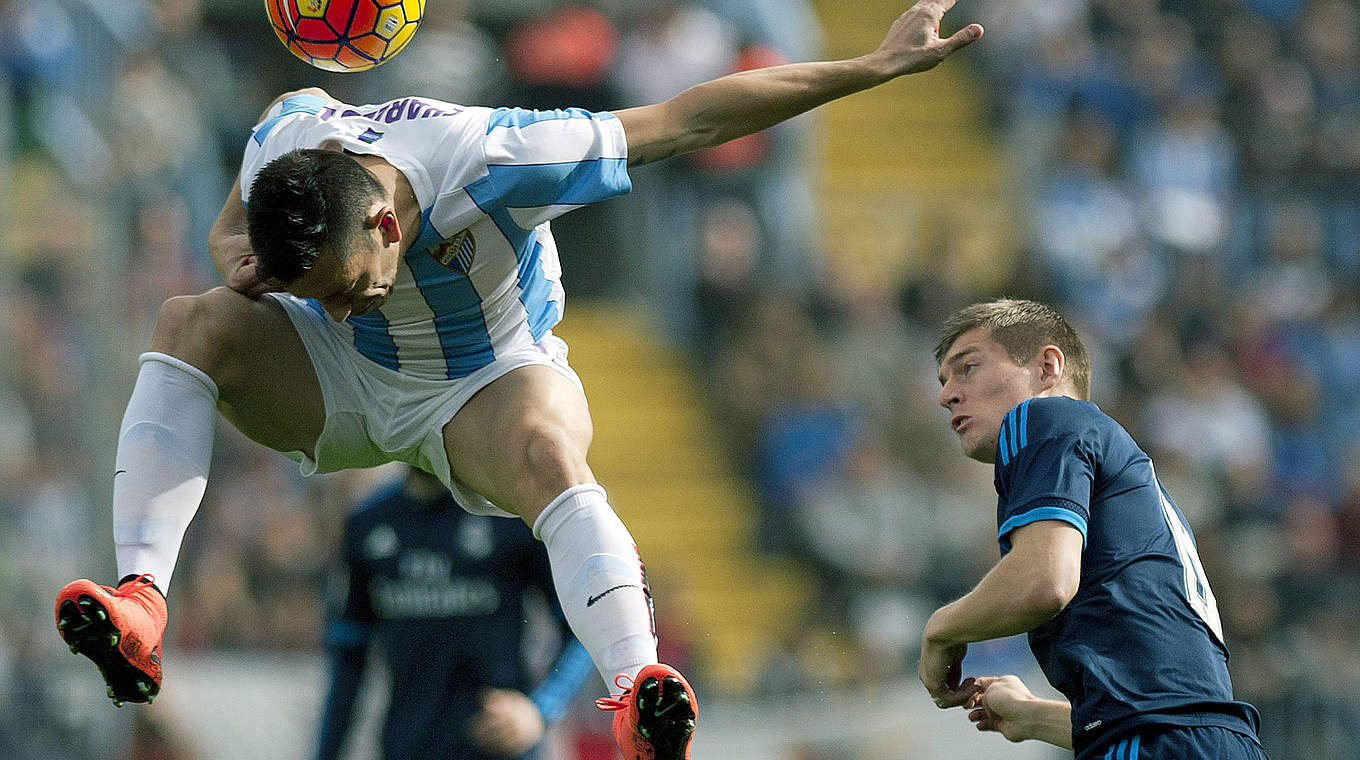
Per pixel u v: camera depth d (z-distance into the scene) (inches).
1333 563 1523.1
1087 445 489.7
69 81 1328.7
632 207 1711.4
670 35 1674.5
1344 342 1777.8
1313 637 1401.3
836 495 1518.2
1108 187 1860.2
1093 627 483.8
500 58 1689.2
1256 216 1920.5
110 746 1171.3
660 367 1686.8
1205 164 1914.4
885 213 1863.9
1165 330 1683.1
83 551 1217.4
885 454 1551.4
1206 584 503.5
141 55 1434.5
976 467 1534.2
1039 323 526.3
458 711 794.8
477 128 490.9
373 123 496.7
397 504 816.9
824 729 1249.4
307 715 1197.7
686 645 1310.3
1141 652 479.2
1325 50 2049.7
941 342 538.6
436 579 800.9
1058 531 472.7
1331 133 1975.9
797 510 1529.3
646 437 1646.2
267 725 1189.1
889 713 1302.9
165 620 479.2
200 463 503.8
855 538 1491.1
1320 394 1747.0
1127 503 492.4
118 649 458.0
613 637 472.1
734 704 1295.5
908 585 1478.8
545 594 811.4
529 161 487.2
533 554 807.1
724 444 1626.5
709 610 1518.2
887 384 1601.9
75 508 1220.5
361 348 521.0
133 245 1333.7
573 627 481.7
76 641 454.3
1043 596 465.4
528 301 526.9
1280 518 1525.6
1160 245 1851.6
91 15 1369.3
